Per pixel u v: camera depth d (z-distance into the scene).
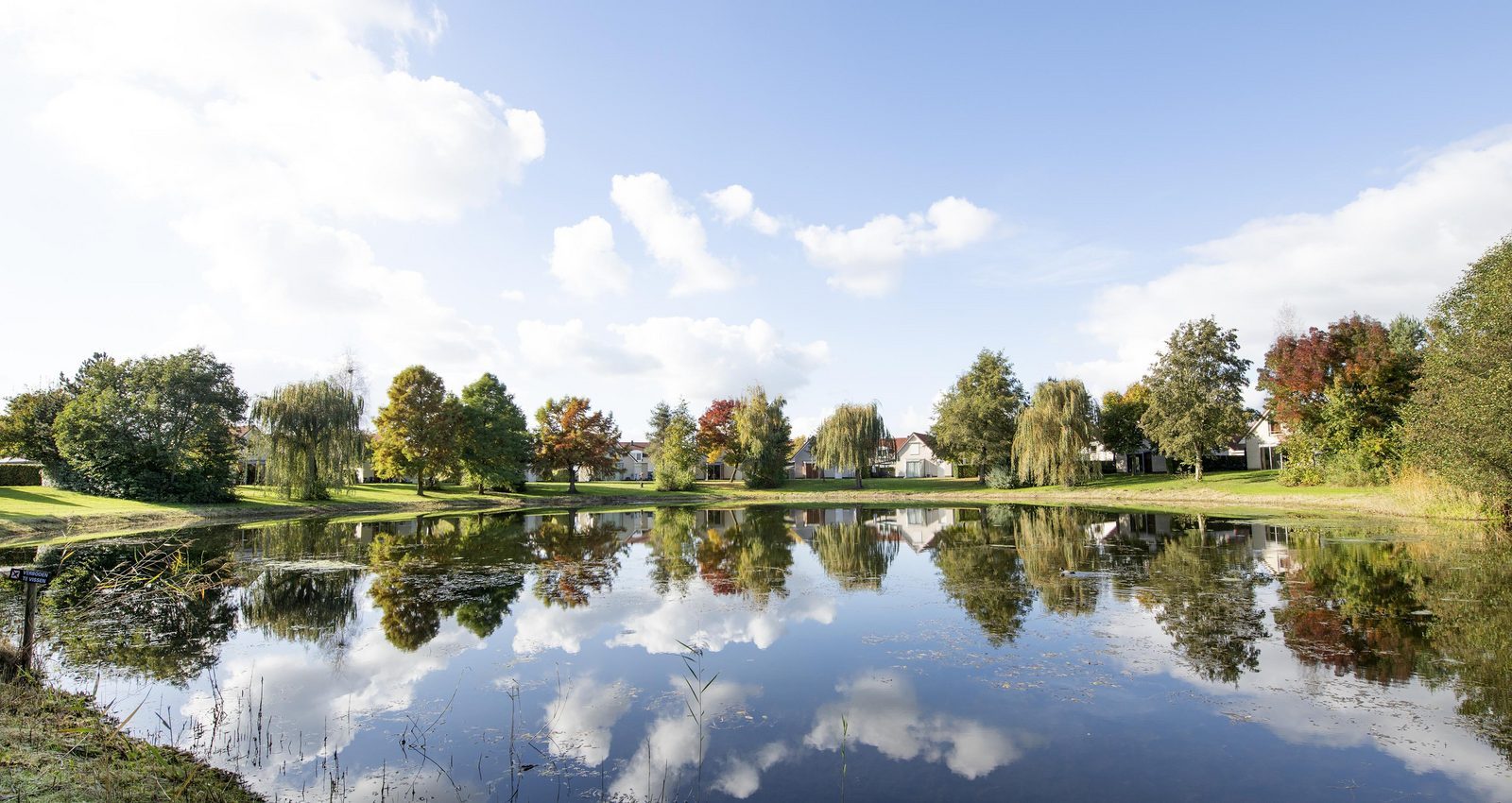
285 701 8.53
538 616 13.02
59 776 5.72
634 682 9.24
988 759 6.84
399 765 6.77
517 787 6.32
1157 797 6.03
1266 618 11.95
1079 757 6.85
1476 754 6.81
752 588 15.66
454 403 48.25
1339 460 38.38
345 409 39.28
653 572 18.05
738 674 9.55
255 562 19.67
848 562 19.39
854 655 10.34
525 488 55.91
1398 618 11.71
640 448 92.94
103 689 8.78
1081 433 48.19
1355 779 6.33
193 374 35.91
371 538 25.86
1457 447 20.92
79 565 18.09
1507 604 12.44
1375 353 38.44
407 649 10.84
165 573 17.16
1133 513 33.69
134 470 34.22
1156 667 9.53
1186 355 46.41
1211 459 59.19
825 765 6.72
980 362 60.72
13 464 39.31
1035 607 13.20
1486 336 21.62
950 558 19.75
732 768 6.69
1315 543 20.73
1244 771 6.52
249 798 6.01
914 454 77.19
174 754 6.82
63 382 47.94
